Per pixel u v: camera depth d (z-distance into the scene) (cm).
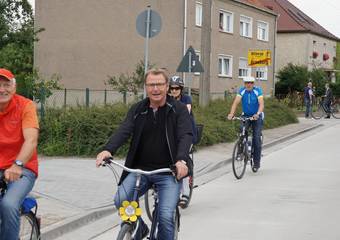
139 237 493
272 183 1093
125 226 469
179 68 1591
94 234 701
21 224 517
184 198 808
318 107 3344
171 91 838
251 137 1220
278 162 1411
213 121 1756
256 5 4188
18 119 491
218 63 3644
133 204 474
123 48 3309
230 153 1509
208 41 1859
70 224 714
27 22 4488
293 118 2650
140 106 522
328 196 961
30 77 2086
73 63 3422
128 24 3291
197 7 3316
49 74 3469
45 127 1403
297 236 696
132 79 2753
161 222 505
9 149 496
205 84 1884
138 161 527
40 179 1030
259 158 1221
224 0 3681
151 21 1223
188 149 503
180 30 3183
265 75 4347
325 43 5881
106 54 3347
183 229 732
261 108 1164
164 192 518
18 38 3978
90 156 1364
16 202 473
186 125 514
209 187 1048
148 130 518
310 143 1880
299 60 5403
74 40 3416
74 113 1412
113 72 3331
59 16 3444
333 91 4594
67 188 952
